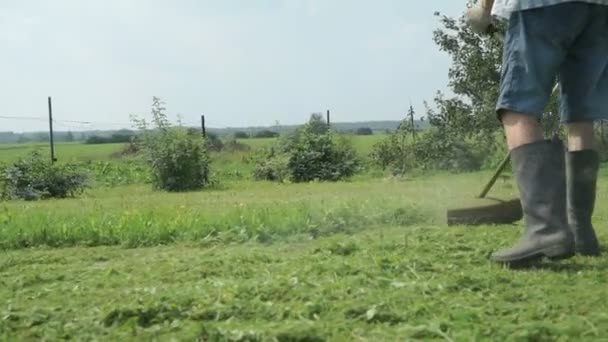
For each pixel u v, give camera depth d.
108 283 4.19
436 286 3.64
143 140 23.55
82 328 3.11
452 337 2.78
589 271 4.04
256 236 6.32
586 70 4.28
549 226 4.11
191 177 22.98
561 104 4.49
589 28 4.23
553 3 4.08
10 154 46.59
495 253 4.30
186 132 23.62
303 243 5.98
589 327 2.82
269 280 3.86
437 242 5.09
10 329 3.16
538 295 3.47
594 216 7.04
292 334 2.81
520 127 4.20
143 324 3.15
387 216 7.16
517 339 2.72
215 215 7.55
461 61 23.52
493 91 22.97
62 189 21.14
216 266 4.59
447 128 23.80
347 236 6.08
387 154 26.20
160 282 4.18
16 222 7.27
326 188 18.45
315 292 3.53
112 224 6.97
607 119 4.39
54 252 5.98
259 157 28.31
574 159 4.53
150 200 14.83
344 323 3.02
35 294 3.96
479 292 3.59
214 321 3.14
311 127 26.92
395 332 2.87
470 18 4.93
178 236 6.64
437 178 19.66
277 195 15.52
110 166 30.14
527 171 4.16
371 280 3.82
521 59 4.18
